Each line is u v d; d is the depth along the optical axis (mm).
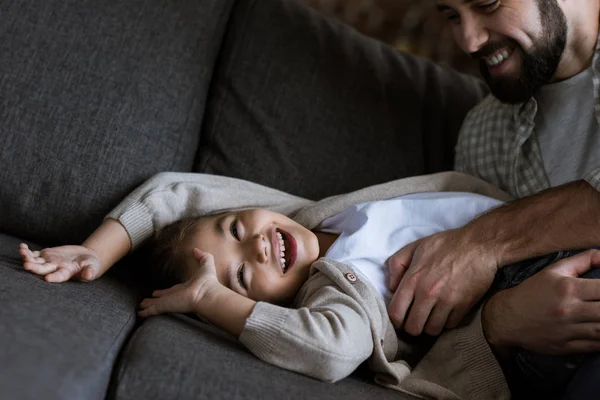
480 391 1104
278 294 1258
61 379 821
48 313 958
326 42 1627
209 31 1578
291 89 1562
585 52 1423
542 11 1346
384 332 1161
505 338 1083
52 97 1393
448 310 1178
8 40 1408
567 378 1017
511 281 1149
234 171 1509
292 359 995
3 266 1122
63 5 1452
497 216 1243
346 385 1015
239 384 889
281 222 1318
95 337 949
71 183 1374
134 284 1355
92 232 1377
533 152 1468
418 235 1314
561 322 996
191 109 1516
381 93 1595
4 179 1367
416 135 1586
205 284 1123
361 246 1276
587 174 1187
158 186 1382
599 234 1131
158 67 1479
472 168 1570
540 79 1388
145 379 878
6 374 787
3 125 1371
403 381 1080
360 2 2246
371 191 1420
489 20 1368
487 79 1464
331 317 1040
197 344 996
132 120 1422
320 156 1529
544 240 1168
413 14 2225
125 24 1478
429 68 1695
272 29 1611
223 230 1296
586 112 1414
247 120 1538
